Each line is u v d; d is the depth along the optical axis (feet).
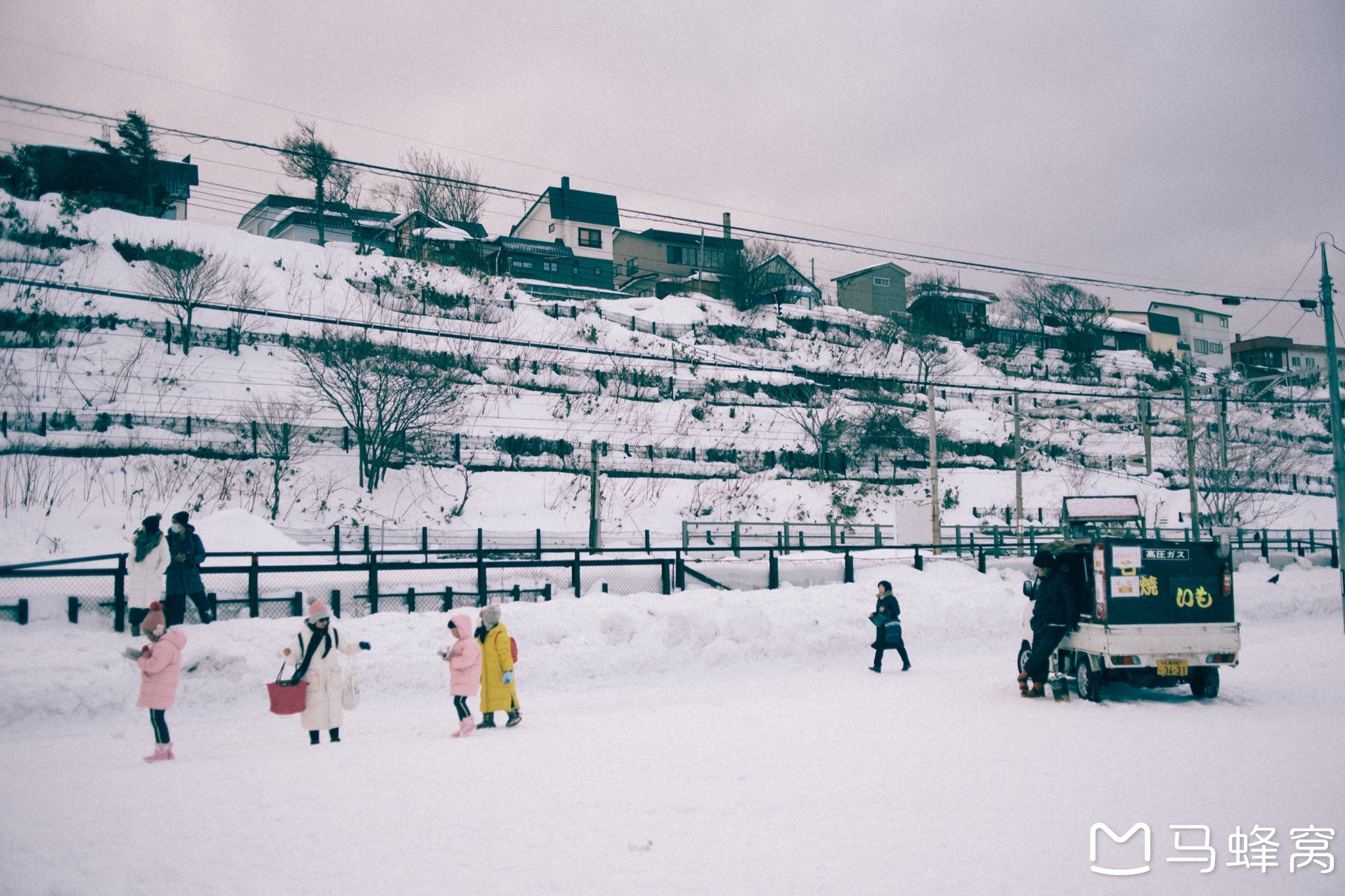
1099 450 204.44
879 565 84.94
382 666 48.96
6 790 26.12
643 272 255.70
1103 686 47.37
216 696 44.78
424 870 19.60
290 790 26.25
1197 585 42.24
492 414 145.79
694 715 39.70
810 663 61.26
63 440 104.47
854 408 181.06
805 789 26.18
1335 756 29.99
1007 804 24.43
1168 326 315.99
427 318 160.04
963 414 201.57
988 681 50.03
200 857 20.33
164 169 176.14
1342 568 81.97
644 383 169.58
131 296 122.83
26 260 125.49
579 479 136.77
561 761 30.25
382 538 102.06
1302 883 18.79
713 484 146.00
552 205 254.27
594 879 19.01
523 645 53.93
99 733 39.32
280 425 120.67
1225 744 31.89
